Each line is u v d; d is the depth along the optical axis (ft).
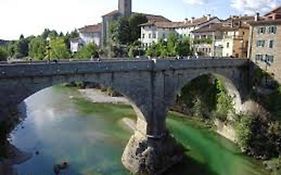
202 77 223.71
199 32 306.14
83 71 123.95
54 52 385.50
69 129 183.62
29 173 126.93
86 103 258.78
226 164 148.77
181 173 137.18
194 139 179.52
